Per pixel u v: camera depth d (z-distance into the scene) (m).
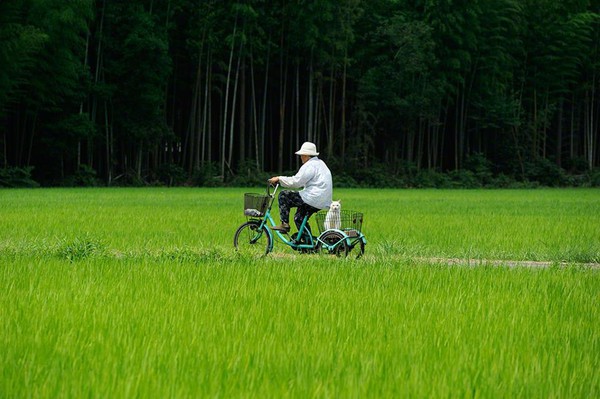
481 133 178.75
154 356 15.13
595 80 176.12
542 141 184.50
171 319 18.48
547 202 89.31
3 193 91.44
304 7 134.75
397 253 36.12
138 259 30.05
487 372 14.78
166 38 130.75
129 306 19.89
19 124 128.12
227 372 14.20
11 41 107.38
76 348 15.68
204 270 26.81
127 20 128.62
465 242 41.41
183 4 132.88
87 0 118.25
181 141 148.25
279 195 32.97
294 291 23.08
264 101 138.38
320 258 31.50
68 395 12.74
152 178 135.38
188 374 14.04
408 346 16.55
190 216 55.06
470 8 154.88
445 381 13.87
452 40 157.12
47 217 52.06
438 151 176.12
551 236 45.06
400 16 149.38
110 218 52.09
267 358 15.24
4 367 14.23
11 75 114.62
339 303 21.27
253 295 22.14
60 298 20.86
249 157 138.75
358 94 146.62
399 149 169.12
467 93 164.00
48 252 31.84
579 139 184.50
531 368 14.89
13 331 16.98
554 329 18.66
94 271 25.98
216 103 150.00
